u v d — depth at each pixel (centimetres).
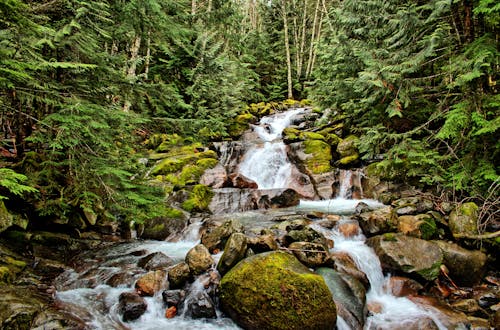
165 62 1523
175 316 457
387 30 855
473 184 695
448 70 712
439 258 570
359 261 578
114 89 663
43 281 509
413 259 565
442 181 770
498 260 589
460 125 679
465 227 617
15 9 412
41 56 525
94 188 629
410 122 941
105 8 661
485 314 486
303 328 398
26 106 607
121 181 600
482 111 659
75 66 518
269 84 2839
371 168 1041
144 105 846
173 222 795
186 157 1149
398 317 479
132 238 777
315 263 533
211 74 1537
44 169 588
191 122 834
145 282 494
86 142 568
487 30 705
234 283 448
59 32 535
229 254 504
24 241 596
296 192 1010
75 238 696
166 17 927
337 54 1075
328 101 1230
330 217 759
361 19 902
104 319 428
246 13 3625
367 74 767
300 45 3100
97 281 527
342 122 1378
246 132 1639
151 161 1105
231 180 1088
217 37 2023
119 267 575
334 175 1105
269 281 429
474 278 561
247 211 920
